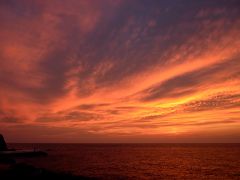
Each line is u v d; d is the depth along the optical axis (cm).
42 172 3931
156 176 4388
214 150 14700
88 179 3831
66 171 4809
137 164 6369
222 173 4784
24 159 7750
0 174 3697
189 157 8888
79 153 11406
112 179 3988
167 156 9462
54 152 12075
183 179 4134
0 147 10519
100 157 8838
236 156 9275
